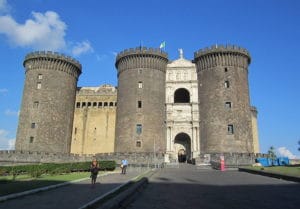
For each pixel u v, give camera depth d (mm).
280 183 28031
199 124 73625
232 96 72125
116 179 33625
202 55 76562
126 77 77750
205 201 17953
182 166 60938
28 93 77250
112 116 85938
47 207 15820
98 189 23938
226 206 16328
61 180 31156
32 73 78875
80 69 86062
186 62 80000
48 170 42531
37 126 73750
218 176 37281
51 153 68312
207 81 74812
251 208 15750
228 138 69000
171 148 72938
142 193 21375
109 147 83375
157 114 74062
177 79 78562
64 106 78438
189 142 77625
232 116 70562
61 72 80000
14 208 15562
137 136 71438
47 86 77250
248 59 78938
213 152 68500
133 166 63406
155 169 51625
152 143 71000
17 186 24641
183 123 74500
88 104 87500
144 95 74625
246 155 62875
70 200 18188
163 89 77438
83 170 49938
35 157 67562
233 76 73812
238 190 23203
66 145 77062
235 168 56281
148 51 77688
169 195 20438
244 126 70688
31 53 80062
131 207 15906
